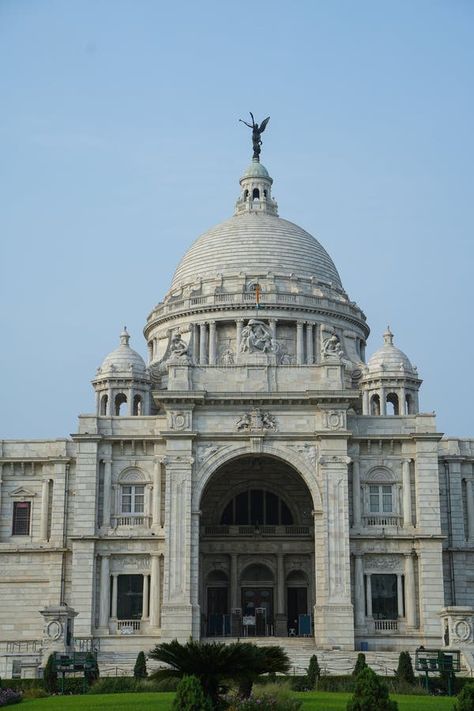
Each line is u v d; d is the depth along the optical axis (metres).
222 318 117.06
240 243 124.94
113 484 90.38
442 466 95.62
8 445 95.38
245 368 90.00
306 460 87.69
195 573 85.19
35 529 93.50
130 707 47.56
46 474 94.69
